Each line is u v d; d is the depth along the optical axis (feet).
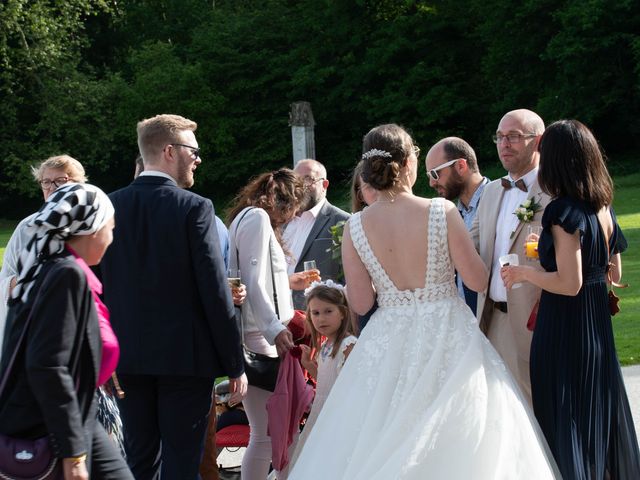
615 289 35.01
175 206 12.64
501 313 14.70
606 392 12.48
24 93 114.62
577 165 12.14
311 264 17.37
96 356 9.45
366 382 12.12
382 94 115.96
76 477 8.99
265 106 119.55
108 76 117.50
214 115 118.11
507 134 14.60
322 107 118.32
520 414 11.49
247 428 16.31
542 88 108.58
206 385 12.78
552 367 12.35
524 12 101.55
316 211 19.45
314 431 12.39
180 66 116.06
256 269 14.83
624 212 67.36
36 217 9.62
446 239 12.07
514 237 14.44
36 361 8.86
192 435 12.64
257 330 15.15
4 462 8.97
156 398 12.87
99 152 116.88
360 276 12.66
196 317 12.60
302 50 117.91
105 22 126.72
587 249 12.14
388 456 11.16
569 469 12.10
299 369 15.05
